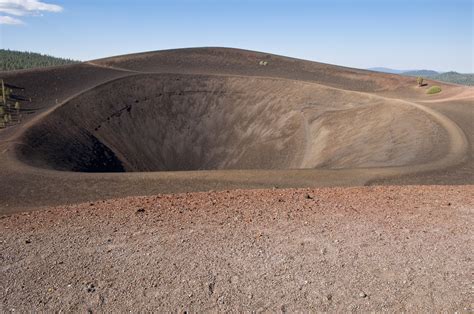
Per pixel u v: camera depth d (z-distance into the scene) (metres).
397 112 47.78
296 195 12.19
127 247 8.05
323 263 7.30
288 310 6.05
